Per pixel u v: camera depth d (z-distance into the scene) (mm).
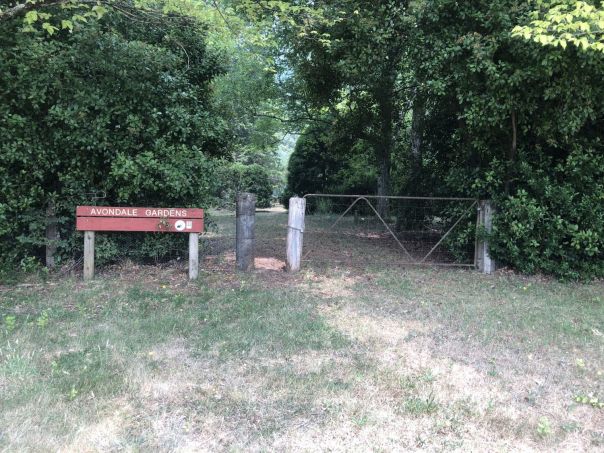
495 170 7285
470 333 4621
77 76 6531
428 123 9906
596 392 3441
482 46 6520
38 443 2627
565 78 6176
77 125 6336
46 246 6887
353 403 3170
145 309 5180
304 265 7707
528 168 6938
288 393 3295
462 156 8477
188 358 3861
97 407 3037
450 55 6848
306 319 4934
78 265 6949
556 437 2863
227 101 13469
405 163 11594
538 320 5051
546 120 6660
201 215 6633
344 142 12766
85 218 6465
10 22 6016
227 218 15945
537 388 3488
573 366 3889
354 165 18031
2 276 6340
